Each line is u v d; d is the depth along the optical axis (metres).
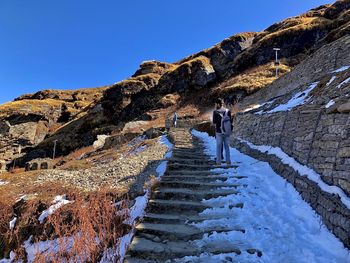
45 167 25.16
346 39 13.88
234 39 50.22
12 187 13.95
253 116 11.95
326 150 5.77
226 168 8.70
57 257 6.90
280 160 7.72
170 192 6.63
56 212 9.31
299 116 7.51
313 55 16.88
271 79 34.25
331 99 6.79
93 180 12.80
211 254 4.58
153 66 60.34
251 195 6.68
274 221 5.55
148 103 48.22
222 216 5.75
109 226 7.54
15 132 53.81
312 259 4.38
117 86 52.03
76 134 49.16
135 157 15.87
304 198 5.95
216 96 36.72
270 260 4.49
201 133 19.25
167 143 18.33
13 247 9.26
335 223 4.73
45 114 61.47
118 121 48.75
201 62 47.22
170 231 5.11
